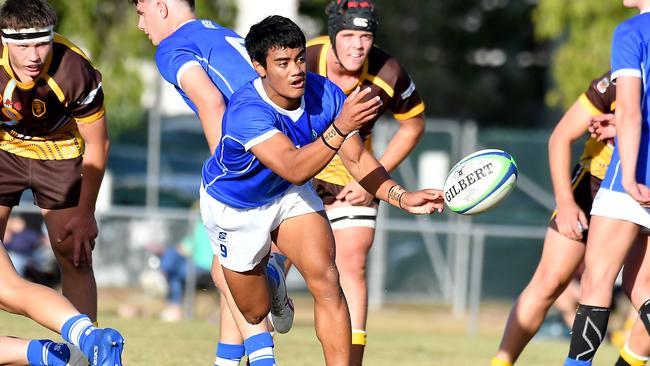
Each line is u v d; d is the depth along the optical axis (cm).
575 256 2233
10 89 1959
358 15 2175
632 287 2175
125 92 6034
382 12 8725
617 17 6284
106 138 2088
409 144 2397
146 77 6731
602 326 2073
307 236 1808
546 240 2269
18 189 2125
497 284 5447
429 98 8988
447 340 3819
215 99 1950
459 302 5394
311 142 1742
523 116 9575
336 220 2256
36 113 2008
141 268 4847
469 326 4994
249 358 1947
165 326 3550
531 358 3103
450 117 9162
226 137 1705
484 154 1847
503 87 9650
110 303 4834
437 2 8925
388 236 5494
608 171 2084
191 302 4769
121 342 1616
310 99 1747
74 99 1994
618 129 1998
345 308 1831
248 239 1811
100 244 4862
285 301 2012
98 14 5991
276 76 1647
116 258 4862
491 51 9575
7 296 1727
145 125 6756
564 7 6375
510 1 9362
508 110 9562
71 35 5906
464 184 1825
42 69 1952
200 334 3275
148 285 4812
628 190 1973
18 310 1731
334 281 1817
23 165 2109
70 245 2131
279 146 1648
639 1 2064
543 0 6469
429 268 5478
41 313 1697
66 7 5878
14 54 1880
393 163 2392
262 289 1881
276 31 1638
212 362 2500
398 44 8838
